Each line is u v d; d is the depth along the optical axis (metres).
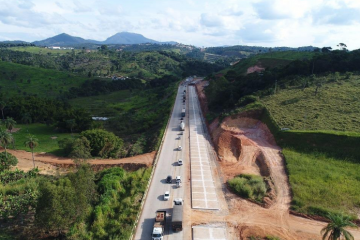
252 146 65.19
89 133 71.94
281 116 73.25
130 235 36.78
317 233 38.28
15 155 71.44
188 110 112.69
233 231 38.59
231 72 148.25
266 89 99.00
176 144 72.94
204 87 156.38
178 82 198.12
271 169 55.06
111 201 46.69
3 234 39.78
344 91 83.50
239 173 55.50
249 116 78.88
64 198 36.66
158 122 97.31
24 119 101.31
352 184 48.25
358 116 67.38
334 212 41.28
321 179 50.31
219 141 70.12
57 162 67.38
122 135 93.25
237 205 44.88
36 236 39.28
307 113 72.94
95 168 62.59
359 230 38.47
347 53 113.31
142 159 64.50
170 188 50.22
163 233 38.06
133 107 144.00
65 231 39.81
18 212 45.69
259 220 41.06
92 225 40.44
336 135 59.44
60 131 94.88
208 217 41.69
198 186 50.78
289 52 177.88
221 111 97.56
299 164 55.56
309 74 106.44
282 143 64.50
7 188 53.19
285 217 41.66
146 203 45.38
